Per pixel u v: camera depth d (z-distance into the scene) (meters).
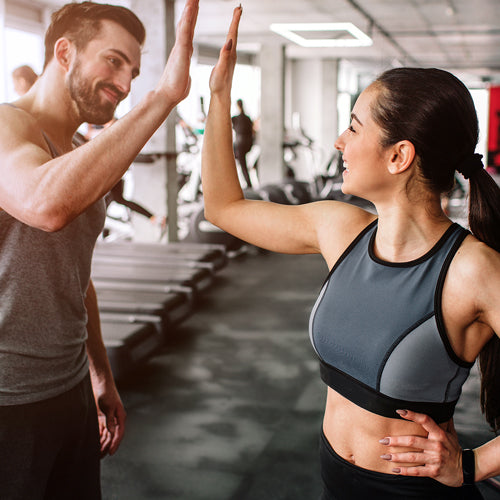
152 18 5.82
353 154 0.97
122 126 0.90
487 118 14.49
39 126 1.08
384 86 0.94
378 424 0.97
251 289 5.17
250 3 8.02
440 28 10.15
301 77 15.72
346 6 8.24
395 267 0.96
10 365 1.06
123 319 3.43
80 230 1.16
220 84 1.16
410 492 0.95
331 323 1.00
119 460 2.37
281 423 2.68
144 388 3.06
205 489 2.16
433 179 0.94
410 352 0.92
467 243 0.92
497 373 1.02
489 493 1.96
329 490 1.07
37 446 1.11
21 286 1.07
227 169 1.20
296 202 8.92
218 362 3.42
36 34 8.70
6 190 0.90
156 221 6.12
